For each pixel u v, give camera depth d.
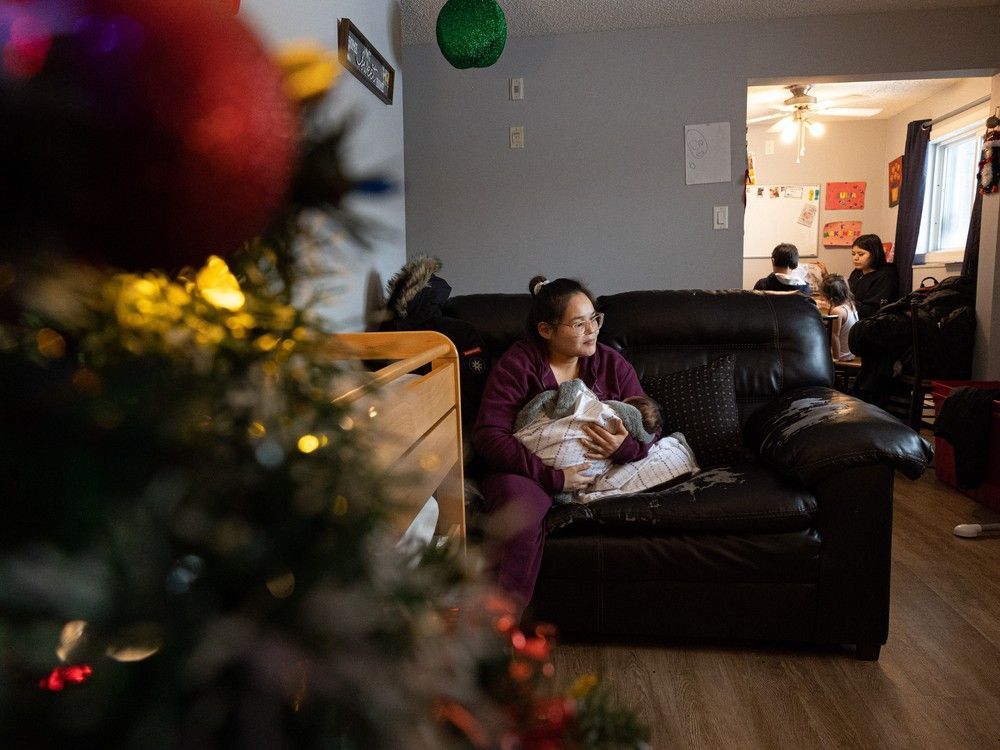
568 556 1.94
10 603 0.19
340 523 0.25
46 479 0.20
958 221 5.97
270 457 0.25
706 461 2.31
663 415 2.39
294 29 1.84
